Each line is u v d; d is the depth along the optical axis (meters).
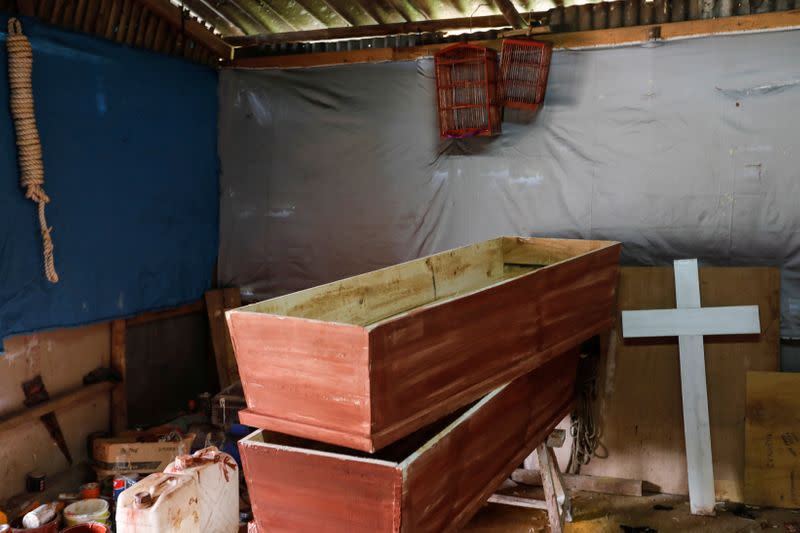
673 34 4.26
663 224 4.40
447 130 4.63
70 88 4.12
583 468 4.49
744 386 4.20
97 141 4.33
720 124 4.23
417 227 4.95
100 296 4.42
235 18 5.25
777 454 4.11
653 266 4.42
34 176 3.79
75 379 4.43
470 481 2.69
